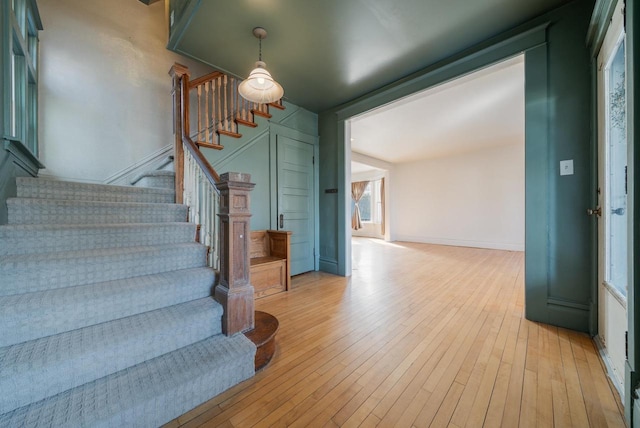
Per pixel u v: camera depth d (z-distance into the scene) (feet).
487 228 21.83
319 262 13.94
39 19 7.30
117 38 10.14
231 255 5.40
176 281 5.42
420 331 6.81
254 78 7.46
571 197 6.57
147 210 7.27
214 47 8.38
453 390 4.55
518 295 9.62
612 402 4.20
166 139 11.30
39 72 8.46
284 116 12.36
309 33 7.66
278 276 10.21
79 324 4.35
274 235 11.03
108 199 7.36
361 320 7.55
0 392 3.20
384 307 8.55
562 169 6.68
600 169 5.79
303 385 4.71
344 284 11.27
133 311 4.89
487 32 7.55
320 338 6.48
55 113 8.76
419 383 4.75
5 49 5.01
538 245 7.06
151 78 10.94
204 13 6.92
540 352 5.67
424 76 9.41
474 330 6.81
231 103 10.57
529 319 7.29
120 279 5.37
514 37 7.30
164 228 6.80
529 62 7.09
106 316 4.61
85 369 3.79
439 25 7.28
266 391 4.55
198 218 7.45
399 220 27.25
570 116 6.56
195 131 11.46
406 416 3.99
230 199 5.39
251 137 11.07
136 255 5.59
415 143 19.93
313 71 9.70
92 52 9.54
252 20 7.17
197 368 4.28
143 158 10.66
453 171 23.59
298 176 12.96
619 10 4.49
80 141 9.23
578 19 6.45
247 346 4.98
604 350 5.39
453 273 13.10
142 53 10.73
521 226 20.25
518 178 20.34
